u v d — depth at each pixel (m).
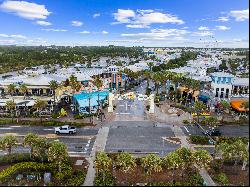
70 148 82.50
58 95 128.62
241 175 66.62
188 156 63.28
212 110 121.31
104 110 124.75
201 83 144.12
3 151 78.69
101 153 63.53
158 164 61.84
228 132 97.50
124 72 185.88
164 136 93.38
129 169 63.47
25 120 107.00
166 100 147.50
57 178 62.75
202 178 64.12
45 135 93.19
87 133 95.75
